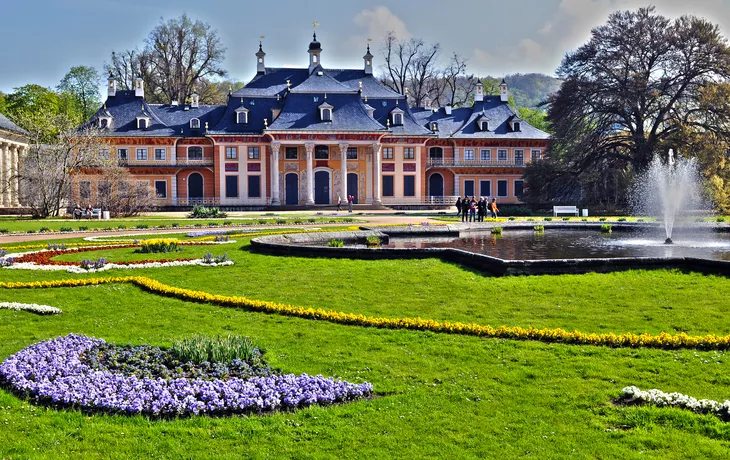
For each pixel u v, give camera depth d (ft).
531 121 416.26
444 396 35.24
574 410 33.30
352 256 79.25
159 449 29.43
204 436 30.68
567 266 65.92
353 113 265.34
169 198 271.28
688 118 222.28
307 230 128.36
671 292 57.88
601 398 34.63
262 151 268.41
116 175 200.95
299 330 49.14
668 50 219.82
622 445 29.40
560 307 54.29
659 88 220.43
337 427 31.48
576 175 229.25
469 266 71.36
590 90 224.94
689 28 216.13
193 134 271.90
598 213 210.59
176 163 269.85
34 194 198.59
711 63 214.48
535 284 61.77
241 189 267.59
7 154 248.52
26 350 41.73
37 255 86.53
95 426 31.48
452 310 54.39
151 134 268.41
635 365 39.88
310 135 258.37
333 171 271.08
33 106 303.07
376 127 262.47
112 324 51.60
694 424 31.09
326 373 39.09
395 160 274.16
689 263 66.49
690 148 205.87
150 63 318.45
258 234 117.91
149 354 41.86
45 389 35.17
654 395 34.27
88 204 204.23
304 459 28.55
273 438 30.40
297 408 33.91
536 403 34.19
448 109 300.20
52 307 56.18
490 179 290.35
